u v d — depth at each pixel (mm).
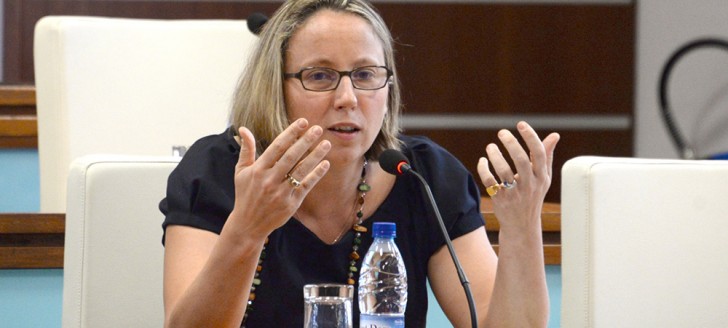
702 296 5504
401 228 5688
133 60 8453
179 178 5453
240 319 4840
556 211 7215
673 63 13781
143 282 5656
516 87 15023
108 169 5621
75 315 5570
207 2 14430
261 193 4434
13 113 9086
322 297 4742
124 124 8398
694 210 5512
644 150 14930
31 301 6414
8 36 14211
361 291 5414
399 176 5730
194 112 8562
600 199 5379
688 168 5523
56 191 8250
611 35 15062
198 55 8602
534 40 15023
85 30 8344
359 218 5613
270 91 5281
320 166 4449
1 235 6375
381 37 5336
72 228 5594
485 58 14977
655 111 14750
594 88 15086
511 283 4988
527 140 4715
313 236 5504
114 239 5621
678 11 14492
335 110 5121
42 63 8289
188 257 5219
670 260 5473
